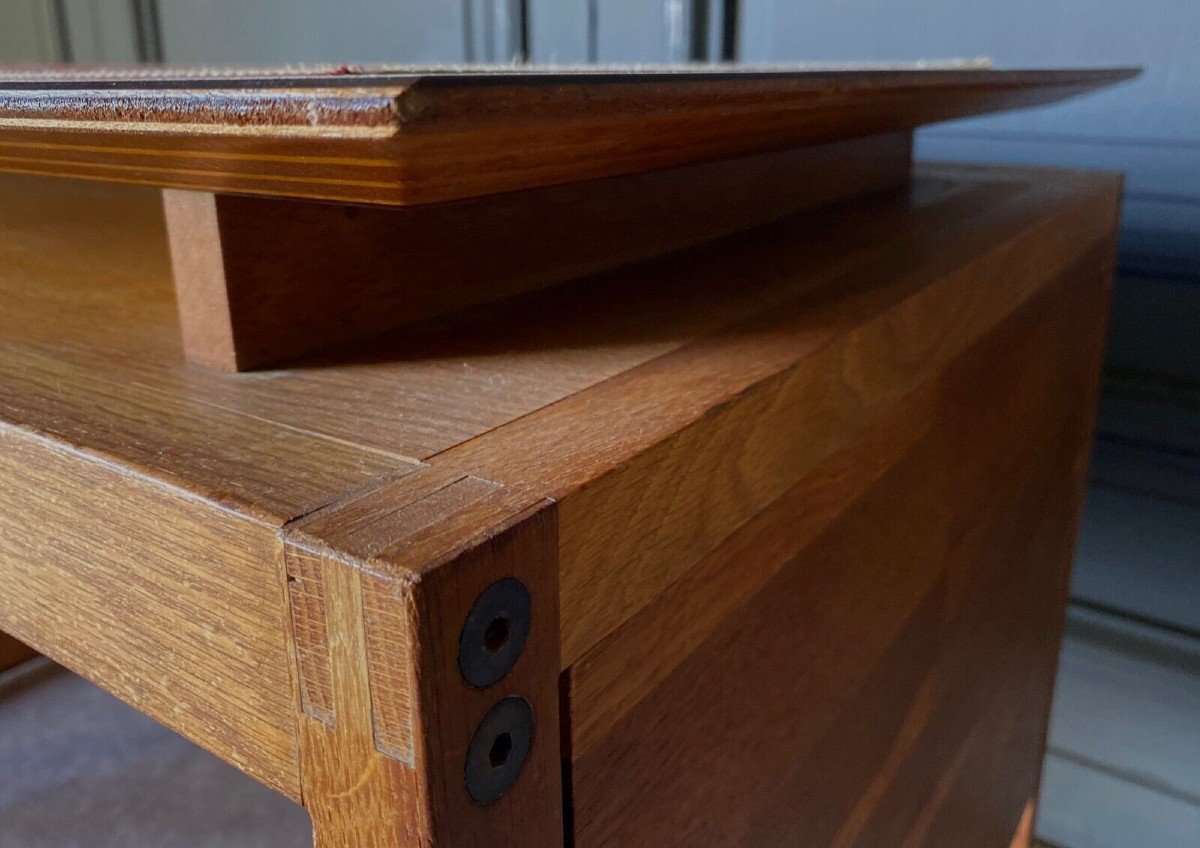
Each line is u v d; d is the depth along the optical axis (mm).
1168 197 880
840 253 495
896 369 408
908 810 556
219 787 918
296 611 216
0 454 283
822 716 409
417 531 208
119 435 267
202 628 245
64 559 278
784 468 330
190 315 329
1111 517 956
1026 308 575
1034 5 897
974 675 636
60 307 406
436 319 383
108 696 1050
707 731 318
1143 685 956
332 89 201
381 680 203
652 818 296
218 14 1438
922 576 495
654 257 492
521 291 422
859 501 398
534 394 297
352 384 309
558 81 221
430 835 209
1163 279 895
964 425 507
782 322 372
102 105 243
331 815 231
